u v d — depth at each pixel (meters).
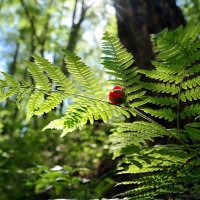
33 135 2.32
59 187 1.25
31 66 0.52
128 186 1.32
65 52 0.49
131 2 1.47
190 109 0.53
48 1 5.64
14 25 6.11
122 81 0.52
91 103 0.52
